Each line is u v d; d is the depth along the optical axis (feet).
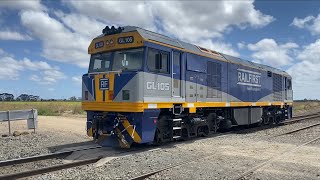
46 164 33.78
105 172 29.32
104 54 42.93
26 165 33.12
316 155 38.04
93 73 42.32
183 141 48.49
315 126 78.43
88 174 28.53
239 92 62.95
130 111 38.11
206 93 51.85
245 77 65.72
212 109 55.93
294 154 38.63
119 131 39.88
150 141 39.78
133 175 28.27
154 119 40.40
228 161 34.37
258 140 50.98
